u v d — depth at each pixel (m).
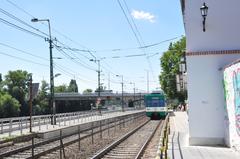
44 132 29.95
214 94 20.69
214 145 20.44
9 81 129.25
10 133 30.09
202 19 21.11
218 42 21.00
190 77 20.94
